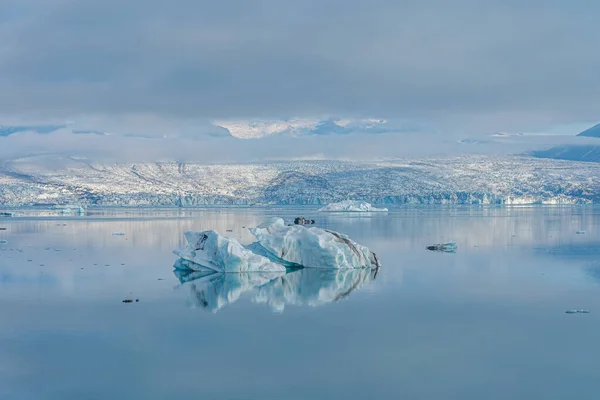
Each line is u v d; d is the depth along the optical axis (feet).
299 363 137.49
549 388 124.36
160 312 182.09
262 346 149.28
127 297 203.41
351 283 229.04
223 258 252.42
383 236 453.99
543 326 166.09
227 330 162.91
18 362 137.69
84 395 120.67
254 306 190.49
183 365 136.26
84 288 218.79
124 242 400.88
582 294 207.51
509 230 520.01
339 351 145.59
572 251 340.59
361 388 124.06
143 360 139.13
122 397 119.55
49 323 169.07
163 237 442.91
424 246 371.76
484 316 177.17
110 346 149.07
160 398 119.14
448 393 121.70
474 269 265.54
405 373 131.85
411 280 235.61
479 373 131.75
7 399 118.73
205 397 119.75
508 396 120.67
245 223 653.71
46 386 124.67
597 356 142.10
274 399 118.62
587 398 119.55
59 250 347.97
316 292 211.82
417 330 162.81
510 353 144.25
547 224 610.65
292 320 173.27
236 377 129.39
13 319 173.06
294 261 266.98
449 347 148.56
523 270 262.26
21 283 229.04
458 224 616.39
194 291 213.25
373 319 174.19
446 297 203.10
